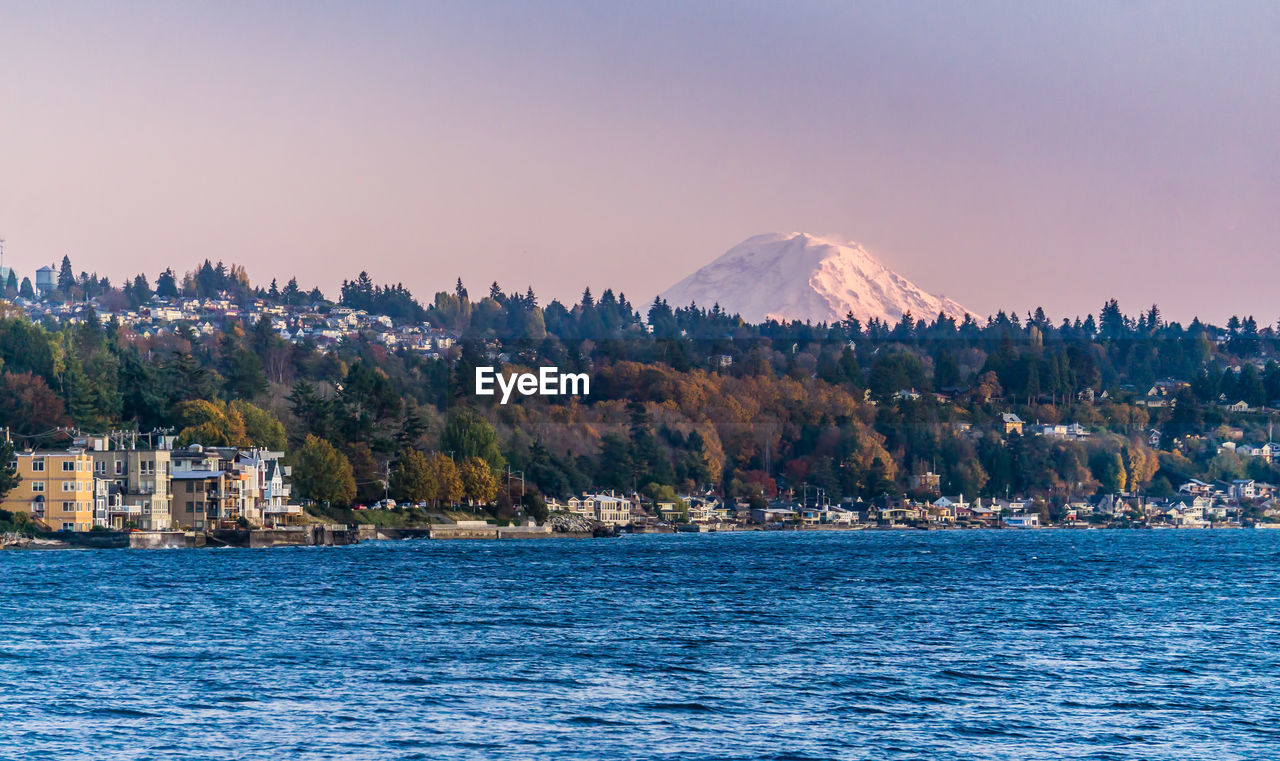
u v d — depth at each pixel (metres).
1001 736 122.88
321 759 114.31
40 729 123.50
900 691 143.50
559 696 140.50
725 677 152.12
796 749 118.31
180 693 140.62
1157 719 129.88
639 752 117.31
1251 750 118.62
